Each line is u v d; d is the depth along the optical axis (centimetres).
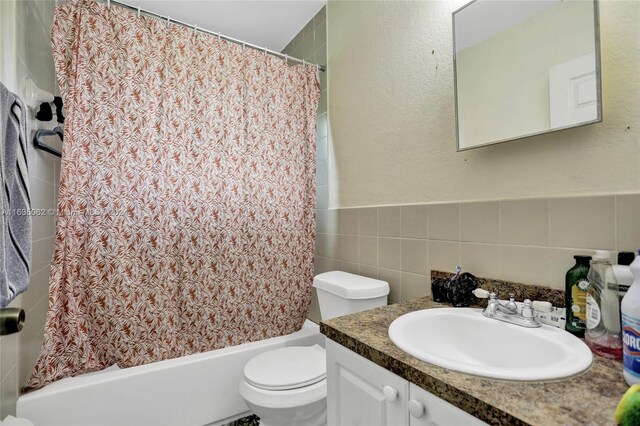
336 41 192
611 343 70
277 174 191
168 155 159
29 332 133
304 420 131
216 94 173
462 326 96
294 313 194
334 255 193
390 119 153
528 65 97
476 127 112
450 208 123
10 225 85
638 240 78
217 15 208
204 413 160
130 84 151
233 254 176
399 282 146
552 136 94
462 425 58
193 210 165
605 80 84
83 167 139
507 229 105
